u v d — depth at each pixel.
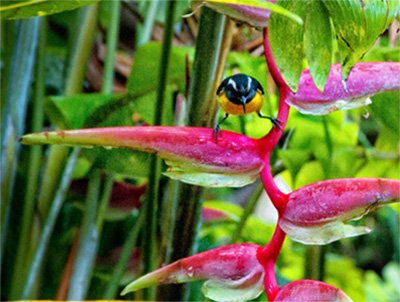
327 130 1.00
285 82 0.51
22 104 0.93
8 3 0.57
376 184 0.47
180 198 0.73
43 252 0.94
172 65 0.96
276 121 0.50
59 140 0.49
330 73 0.52
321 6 0.50
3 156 0.91
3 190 0.92
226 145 0.49
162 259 0.77
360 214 0.47
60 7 0.55
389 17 0.49
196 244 0.75
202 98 0.68
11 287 0.98
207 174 0.50
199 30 0.67
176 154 0.49
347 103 0.52
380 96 0.89
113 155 0.92
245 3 0.47
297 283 0.48
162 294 0.77
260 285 0.50
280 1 0.50
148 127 0.50
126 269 1.05
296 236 0.48
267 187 0.49
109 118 0.95
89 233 0.96
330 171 1.02
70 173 0.94
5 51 0.92
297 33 0.49
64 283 1.00
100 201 0.96
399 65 0.52
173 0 0.80
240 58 0.90
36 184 0.99
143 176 0.92
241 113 0.54
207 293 0.50
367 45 0.49
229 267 0.50
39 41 0.97
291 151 0.98
